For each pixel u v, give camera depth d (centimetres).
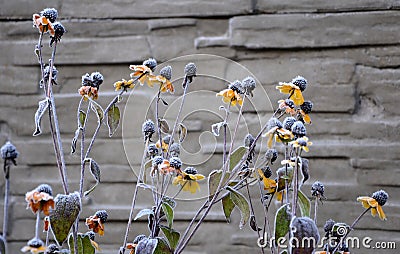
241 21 164
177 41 167
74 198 99
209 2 166
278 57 163
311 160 159
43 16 105
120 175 164
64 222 98
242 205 108
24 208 166
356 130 158
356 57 159
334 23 160
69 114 167
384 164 156
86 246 108
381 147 156
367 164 156
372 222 155
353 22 159
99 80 109
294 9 162
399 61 157
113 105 111
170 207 108
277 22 162
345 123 159
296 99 107
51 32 105
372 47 159
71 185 165
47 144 167
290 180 111
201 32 167
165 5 167
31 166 167
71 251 106
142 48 167
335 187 157
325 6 160
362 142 157
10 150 100
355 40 159
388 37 157
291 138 103
